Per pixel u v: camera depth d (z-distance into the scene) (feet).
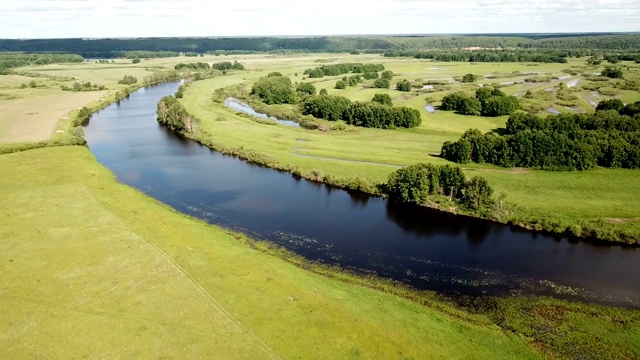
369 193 244.63
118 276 146.00
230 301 133.08
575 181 241.96
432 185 227.81
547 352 120.16
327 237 192.85
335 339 118.42
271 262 164.35
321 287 146.61
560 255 177.37
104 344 114.62
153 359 109.70
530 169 264.72
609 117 324.39
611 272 164.76
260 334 119.03
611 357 118.32
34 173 251.39
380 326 125.80
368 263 170.91
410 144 329.93
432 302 145.07
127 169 288.10
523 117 342.23
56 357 110.32
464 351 117.91
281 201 234.38
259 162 300.81
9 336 117.29
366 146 325.83
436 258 175.42
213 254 164.25
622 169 258.57
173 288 139.13
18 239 171.22
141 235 176.14
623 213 205.26
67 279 143.95
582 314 138.51
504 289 153.58
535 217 203.82
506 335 127.44
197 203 230.27
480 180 215.51
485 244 187.11
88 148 336.90
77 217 193.06
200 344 114.83
